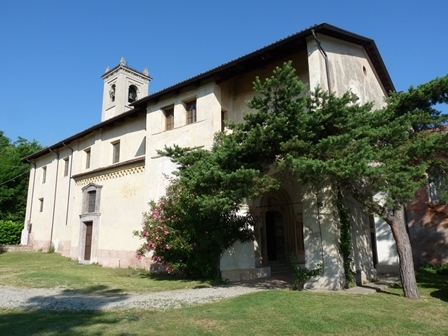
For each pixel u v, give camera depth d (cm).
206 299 902
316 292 977
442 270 1519
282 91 850
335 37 1377
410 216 1738
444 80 920
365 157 774
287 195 1797
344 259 1088
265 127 886
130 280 1286
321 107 902
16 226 3084
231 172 883
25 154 4178
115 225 1788
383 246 1546
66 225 2452
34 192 3053
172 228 1318
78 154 2489
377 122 936
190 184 905
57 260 2031
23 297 941
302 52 1349
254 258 1386
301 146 855
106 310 767
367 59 1653
